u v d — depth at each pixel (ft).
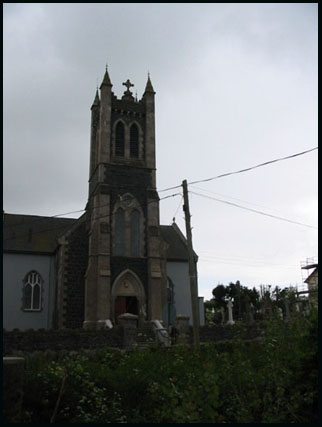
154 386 36.14
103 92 135.23
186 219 77.41
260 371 34.09
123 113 137.49
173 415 27.45
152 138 137.28
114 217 125.49
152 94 141.08
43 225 150.51
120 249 123.75
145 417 33.86
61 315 117.50
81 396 34.63
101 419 32.37
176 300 142.61
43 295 133.28
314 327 33.09
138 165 133.28
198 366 34.83
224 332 96.99
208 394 26.91
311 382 31.86
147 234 126.72
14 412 25.98
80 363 41.09
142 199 130.52
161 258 130.11
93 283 116.98
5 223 146.00
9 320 128.36
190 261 74.28
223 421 28.91
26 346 80.43
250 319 138.51
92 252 119.65
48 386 33.91
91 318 114.21
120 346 88.48
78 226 127.75
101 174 127.85
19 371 26.89
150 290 120.26
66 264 122.62
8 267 133.18
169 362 40.42
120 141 135.23
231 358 36.29
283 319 42.29
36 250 136.87
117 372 40.47
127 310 121.08
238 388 32.24
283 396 31.22
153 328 110.83
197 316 71.10
